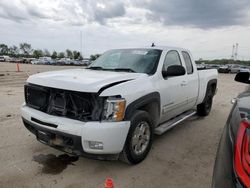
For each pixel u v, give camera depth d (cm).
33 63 5516
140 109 368
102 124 289
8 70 2497
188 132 511
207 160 374
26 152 383
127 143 316
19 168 332
